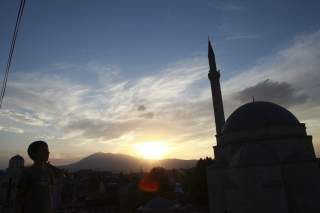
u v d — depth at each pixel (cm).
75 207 7881
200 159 8075
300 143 4166
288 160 3966
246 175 3759
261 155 3775
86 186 11112
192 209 6481
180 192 10681
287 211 3459
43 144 620
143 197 8488
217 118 5712
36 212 539
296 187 3778
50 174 615
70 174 12812
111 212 6900
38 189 559
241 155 3928
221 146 4834
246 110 4803
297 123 4409
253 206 3619
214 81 5956
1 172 5019
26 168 594
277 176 3619
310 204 3709
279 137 4197
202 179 7475
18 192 553
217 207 4647
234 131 4619
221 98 5866
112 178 13812
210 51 6241
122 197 8500
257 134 4378
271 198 3528
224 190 4562
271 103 4862
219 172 4694
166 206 4603
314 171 3847
